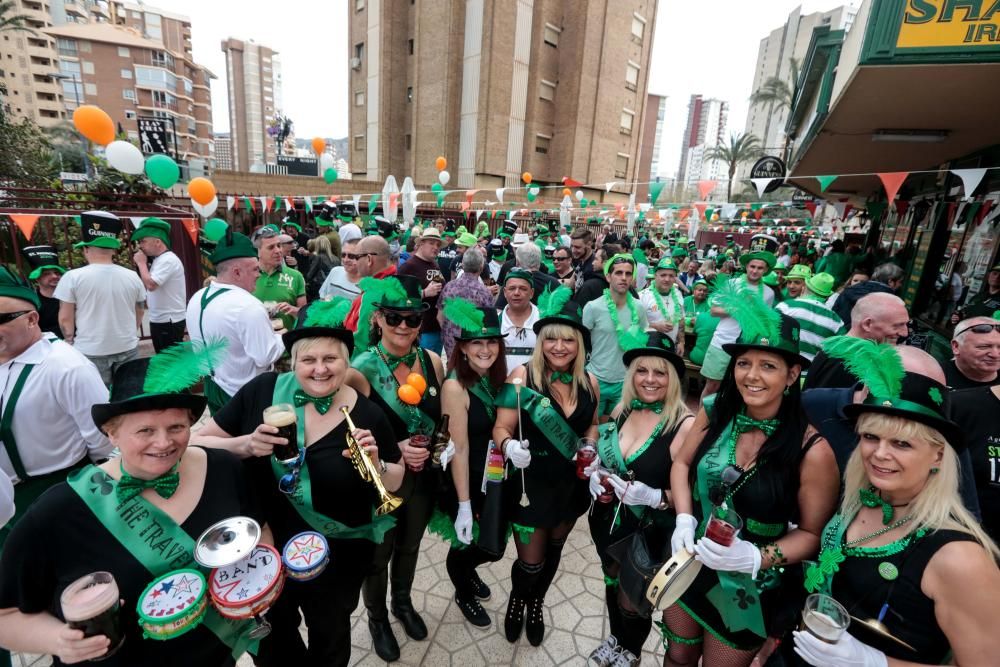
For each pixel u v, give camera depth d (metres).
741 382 1.67
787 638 1.56
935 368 1.51
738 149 32.72
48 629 1.19
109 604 1.14
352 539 1.87
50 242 5.35
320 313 1.75
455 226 16.72
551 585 2.96
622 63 28.84
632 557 1.91
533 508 2.26
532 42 25.84
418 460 2.01
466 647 2.45
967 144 5.82
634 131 31.52
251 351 2.75
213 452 1.51
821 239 28.33
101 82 66.94
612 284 3.76
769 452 1.65
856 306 2.76
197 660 1.39
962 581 1.12
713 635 1.77
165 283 4.87
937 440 1.20
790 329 1.62
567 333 2.20
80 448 2.23
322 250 6.33
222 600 1.31
